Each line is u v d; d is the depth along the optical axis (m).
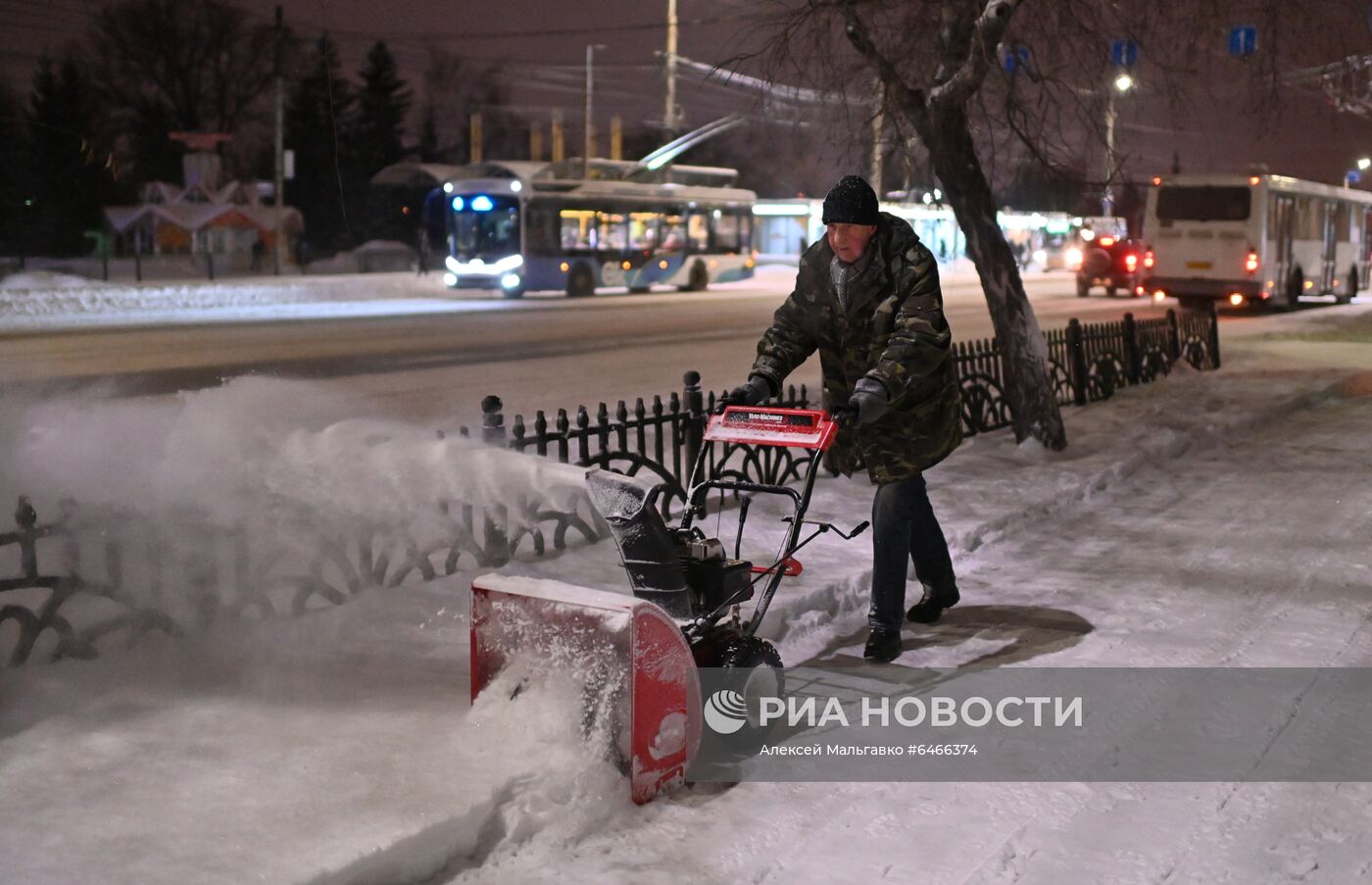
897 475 5.16
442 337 21.42
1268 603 6.27
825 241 5.16
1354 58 10.55
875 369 4.77
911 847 3.64
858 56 10.74
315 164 62.94
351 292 35.25
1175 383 14.95
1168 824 3.79
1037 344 10.05
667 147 35.91
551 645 3.98
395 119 72.56
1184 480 9.58
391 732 4.12
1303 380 15.27
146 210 45.59
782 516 7.66
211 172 49.75
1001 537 7.65
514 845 3.57
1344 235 33.09
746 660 4.38
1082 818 3.84
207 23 59.69
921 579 5.82
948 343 4.89
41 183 42.22
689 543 4.47
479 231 32.72
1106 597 6.38
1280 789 4.05
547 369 16.64
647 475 8.30
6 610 4.60
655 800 3.93
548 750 3.89
